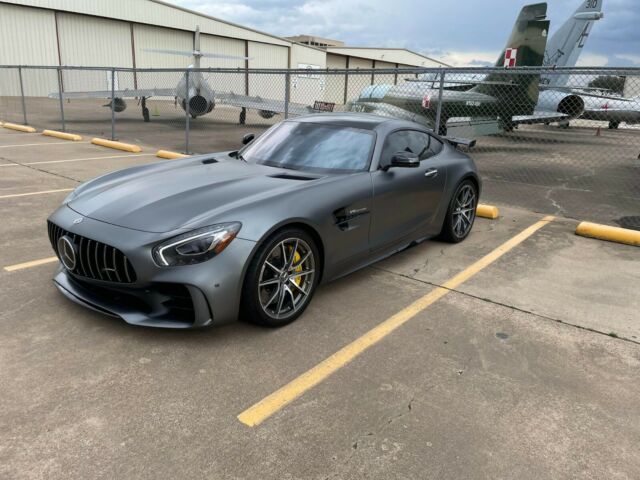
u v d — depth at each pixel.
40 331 3.00
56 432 2.16
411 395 2.52
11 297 3.43
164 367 2.68
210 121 21.48
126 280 2.81
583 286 4.03
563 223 5.97
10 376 2.54
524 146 15.84
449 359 2.87
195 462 2.01
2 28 26.28
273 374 2.66
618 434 2.27
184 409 2.34
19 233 4.86
